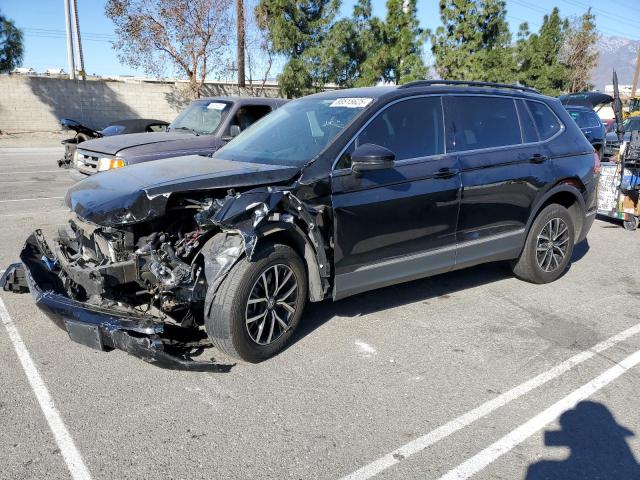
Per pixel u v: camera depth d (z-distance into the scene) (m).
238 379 3.72
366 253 4.30
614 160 8.62
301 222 3.92
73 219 4.31
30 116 25.98
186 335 4.11
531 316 4.93
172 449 2.97
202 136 8.20
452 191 4.68
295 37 20.77
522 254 5.58
